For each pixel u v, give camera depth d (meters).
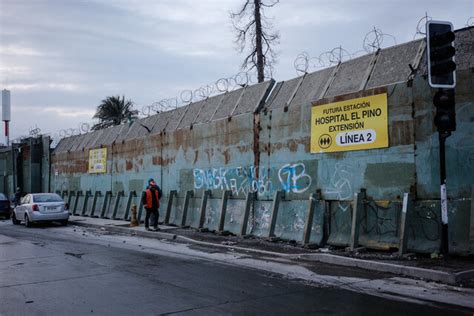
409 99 11.07
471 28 10.87
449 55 9.30
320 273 9.39
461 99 10.29
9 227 22.16
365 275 9.11
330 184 12.83
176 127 20.67
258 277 9.12
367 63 12.98
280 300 7.28
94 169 27.72
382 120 11.59
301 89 14.78
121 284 8.61
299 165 13.86
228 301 7.26
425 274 8.59
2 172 40.47
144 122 24.31
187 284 8.53
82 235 18.09
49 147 34.94
